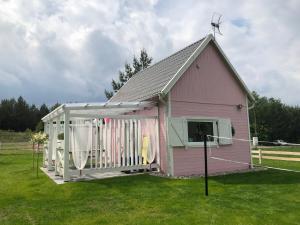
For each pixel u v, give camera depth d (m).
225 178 11.70
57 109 12.19
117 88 41.25
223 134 14.04
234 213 7.00
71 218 6.86
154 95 12.57
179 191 9.25
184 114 13.03
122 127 12.58
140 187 9.84
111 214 7.08
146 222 6.48
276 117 57.25
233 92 15.09
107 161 12.62
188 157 12.77
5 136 56.47
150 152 12.91
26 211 7.46
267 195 8.70
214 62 14.53
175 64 14.48
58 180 11.23
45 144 16.56
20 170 15.32
